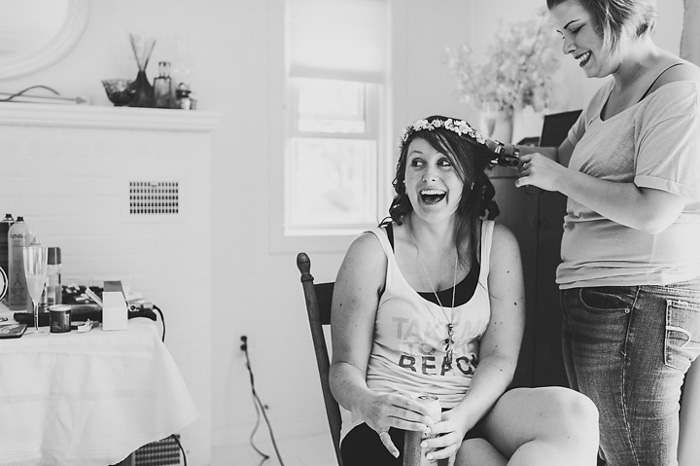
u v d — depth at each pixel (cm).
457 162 161
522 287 167
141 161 280
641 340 161
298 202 346
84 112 268
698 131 147
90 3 290
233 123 317
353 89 350
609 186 157
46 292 225
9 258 236
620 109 167
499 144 172
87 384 201
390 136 347
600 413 170
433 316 160
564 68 286
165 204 284
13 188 267
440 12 352
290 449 315
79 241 275
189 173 286
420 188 161
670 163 147
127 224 280
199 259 289
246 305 323
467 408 149
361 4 339
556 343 231
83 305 222
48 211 271
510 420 148
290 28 328
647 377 161
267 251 326
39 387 198
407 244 166
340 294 165
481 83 285
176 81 301
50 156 270
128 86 279
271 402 329
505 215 259
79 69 291
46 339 199
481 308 162
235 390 323
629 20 158
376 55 345
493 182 266
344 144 351
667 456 165
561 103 287
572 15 162
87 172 274
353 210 354
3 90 280
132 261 281
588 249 170
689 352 162
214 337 319
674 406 164
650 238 159
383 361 162
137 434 206
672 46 236
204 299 291
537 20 292
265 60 320
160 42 303
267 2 319
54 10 284
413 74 348
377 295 165
